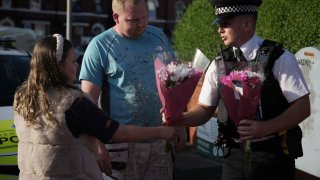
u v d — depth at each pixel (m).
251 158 2.68
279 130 2.54
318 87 4.51
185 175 6.07
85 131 2.32
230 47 2.80
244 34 2.68
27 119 2.31
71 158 2.30
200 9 7.58
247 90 2.45
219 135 2.88
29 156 2.34
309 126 4.62
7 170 3.57
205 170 6.25
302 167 4.75
